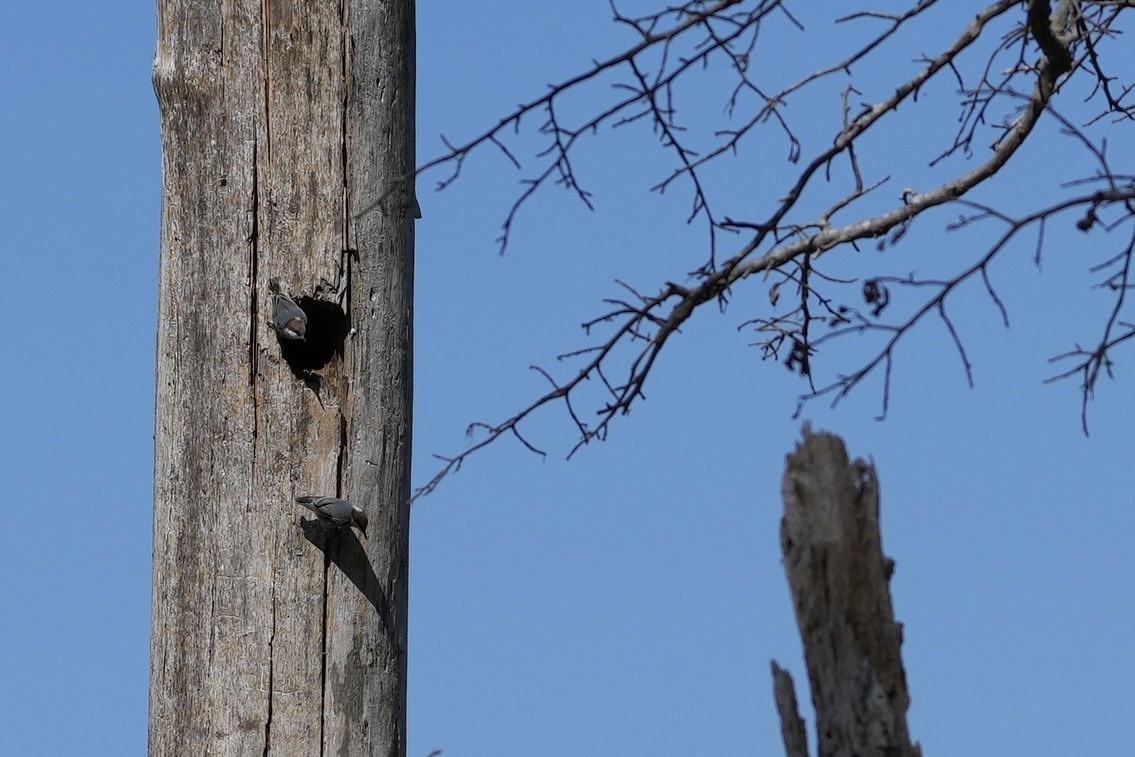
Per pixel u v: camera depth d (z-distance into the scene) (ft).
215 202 39.42
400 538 40.09
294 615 38.55
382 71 40.37
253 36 39.78
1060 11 37.09
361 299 39.83
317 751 38.32
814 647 25.99
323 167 39.68
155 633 38.86
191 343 39.24
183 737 38.17
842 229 35.96
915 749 25.75
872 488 26.43
